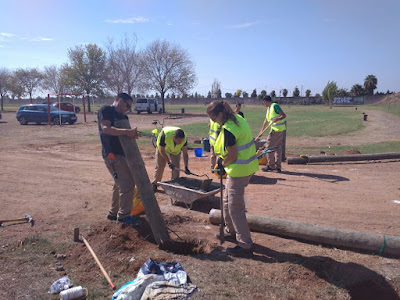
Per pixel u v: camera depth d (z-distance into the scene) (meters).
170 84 44.41
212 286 3.54
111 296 3.40
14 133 19.59
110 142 4.88
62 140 16.20
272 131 8.94
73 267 4.01
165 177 8.63
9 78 54.50
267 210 5.98
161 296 3.24
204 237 4.86
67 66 46.09
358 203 6.38
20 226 5.22
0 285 3.58
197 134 19.12
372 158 10.23
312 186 7.62
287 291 3.52
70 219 5.52
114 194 5.28
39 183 7.88
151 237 4.89
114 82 43.91
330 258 4.14
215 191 5.80
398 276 3.83
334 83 75.50
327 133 18.91
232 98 89.69
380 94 82.50
